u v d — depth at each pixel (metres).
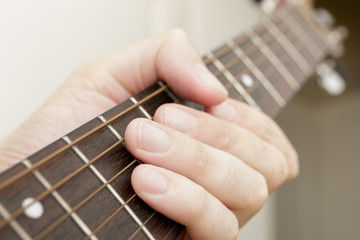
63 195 0.24
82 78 0.34
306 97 0.79
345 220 0.77
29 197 0.23
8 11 0.41
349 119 0.81
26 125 0.32
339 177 0.78
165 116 0.27
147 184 0.25
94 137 0.25
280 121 0.73
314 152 0.77
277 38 0.38
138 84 0.33
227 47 0.34
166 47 0.31
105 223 0.24
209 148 0.27
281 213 0.71
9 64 0.42
